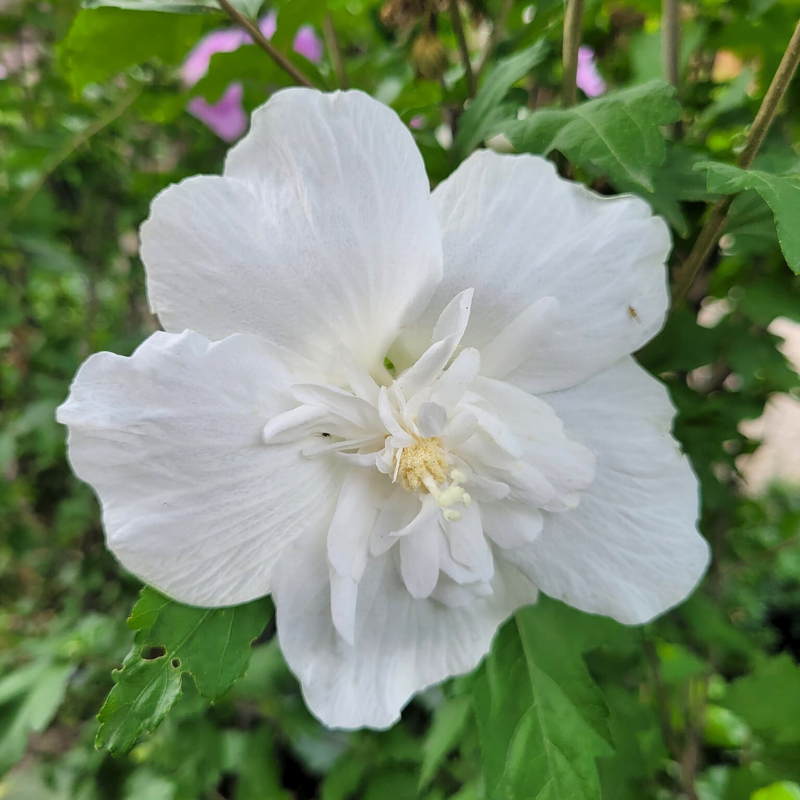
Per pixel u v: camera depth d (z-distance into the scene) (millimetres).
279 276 111
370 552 122
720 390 191
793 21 170
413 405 119
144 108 193
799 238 103
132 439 105
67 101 262
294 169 109
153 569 110
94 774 244
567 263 117
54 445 288
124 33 161
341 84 180
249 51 160
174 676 116
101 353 104
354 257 113
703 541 124
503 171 115
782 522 286
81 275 307
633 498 125
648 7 190
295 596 120
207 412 108
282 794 238
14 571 385
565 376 123
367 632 128
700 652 212
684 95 176
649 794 175
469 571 123
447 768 235
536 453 118
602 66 199
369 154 109
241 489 113
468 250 117
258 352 112
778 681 168
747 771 173
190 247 108
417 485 119
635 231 115
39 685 221
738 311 170
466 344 124
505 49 172
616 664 185
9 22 255
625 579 128
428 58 163
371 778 241
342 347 116
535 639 145
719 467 215
